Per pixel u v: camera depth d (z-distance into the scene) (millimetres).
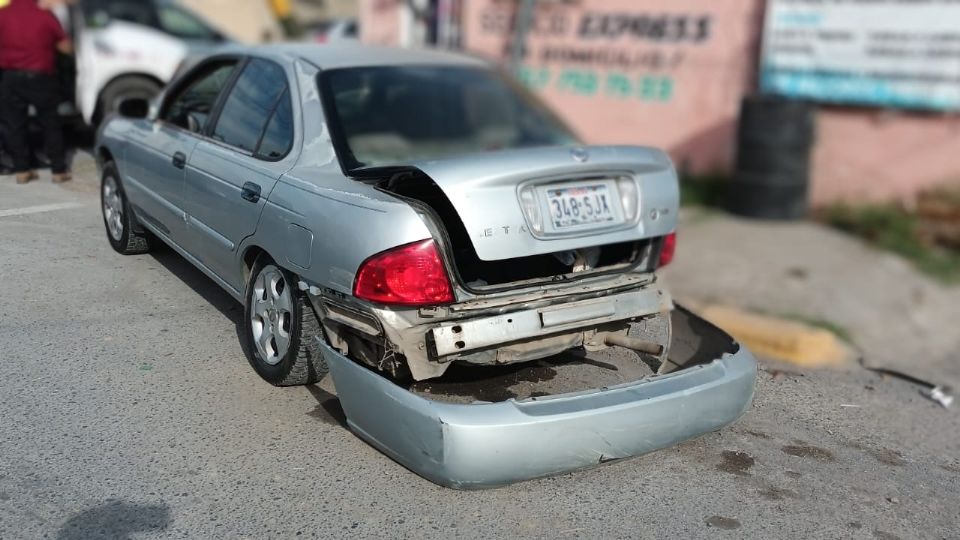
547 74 10930
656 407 3430
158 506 3246
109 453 3559
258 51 4879
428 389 4082
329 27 17875
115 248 5863
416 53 5590
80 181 7211
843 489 3785
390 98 5055
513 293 3564
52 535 3039
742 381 3732
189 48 9352
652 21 10148
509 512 3367
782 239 8547
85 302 5000
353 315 3525
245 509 3268
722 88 9898
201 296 5242
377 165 4059
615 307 3814
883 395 5148
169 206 4977
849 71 9016
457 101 5734
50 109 6871
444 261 3377
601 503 3475
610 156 3793
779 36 9281
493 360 3629
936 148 8828
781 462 3965
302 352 3904
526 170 3498
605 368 4445
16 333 4531
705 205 9617
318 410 4020
